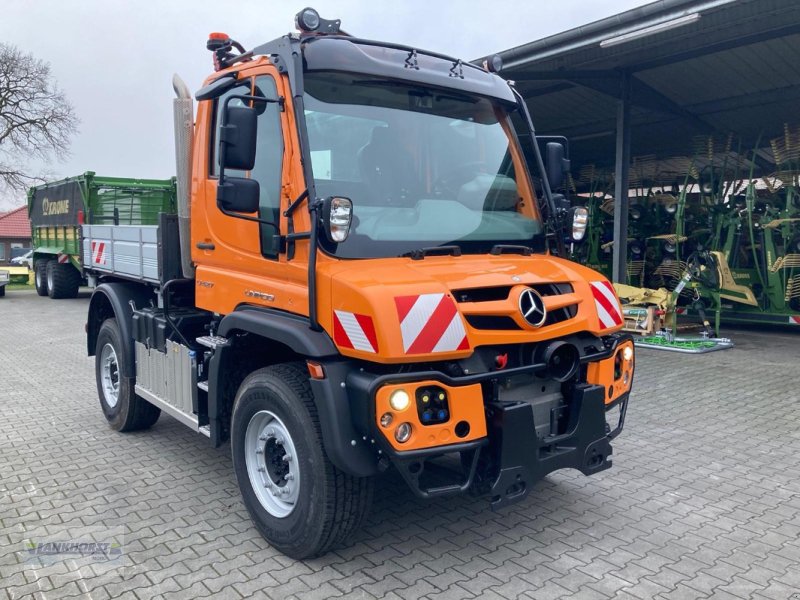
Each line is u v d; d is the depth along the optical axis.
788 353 10.09
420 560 3.75
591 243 14.83
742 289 11.69
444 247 3.78
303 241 3.57
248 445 4.02
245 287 4.11
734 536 4.04
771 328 12.91
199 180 4.60
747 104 12.95
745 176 13.66
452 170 4.16
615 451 5.59
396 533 4.09
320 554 3.72
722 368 8.93
